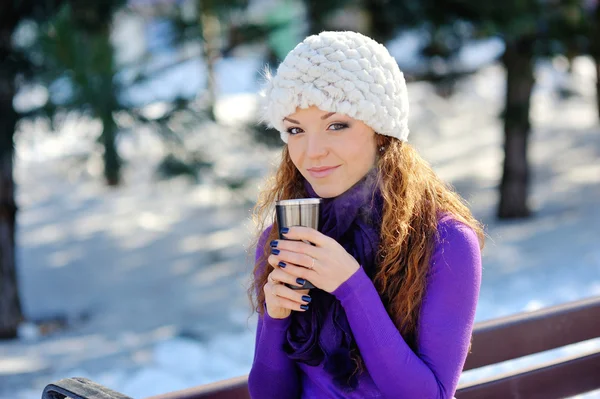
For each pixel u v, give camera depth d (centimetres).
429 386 155
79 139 665
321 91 163
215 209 1213
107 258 1036
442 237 165
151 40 689
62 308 838
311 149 168
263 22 725
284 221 160
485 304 596
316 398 176
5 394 516
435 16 848
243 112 895
